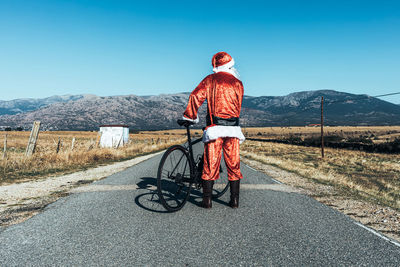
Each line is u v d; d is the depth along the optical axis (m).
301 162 17.69
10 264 2.47
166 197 5.01
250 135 150.50
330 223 3.86
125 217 3.95
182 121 4.22
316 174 10.01
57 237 3.16
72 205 4.72
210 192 4.44
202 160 4.64
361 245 3.05
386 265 2.56
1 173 9.52
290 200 5.32
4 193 6.04
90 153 15.15
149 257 2.63
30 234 3.27
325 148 39.62
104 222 3.72
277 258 2.65
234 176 4.47
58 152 14.15
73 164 12.75
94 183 7.12
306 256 2.71
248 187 6.71
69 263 2.50
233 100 4.16
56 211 4.33
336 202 5.44
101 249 2.81
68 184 7.17
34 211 4.36
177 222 3.72
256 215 4.13
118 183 7.02
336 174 11.45
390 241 3.22
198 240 3.08
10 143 32.97
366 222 4.11
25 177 8.84
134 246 2.90
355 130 175.62
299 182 8.02
